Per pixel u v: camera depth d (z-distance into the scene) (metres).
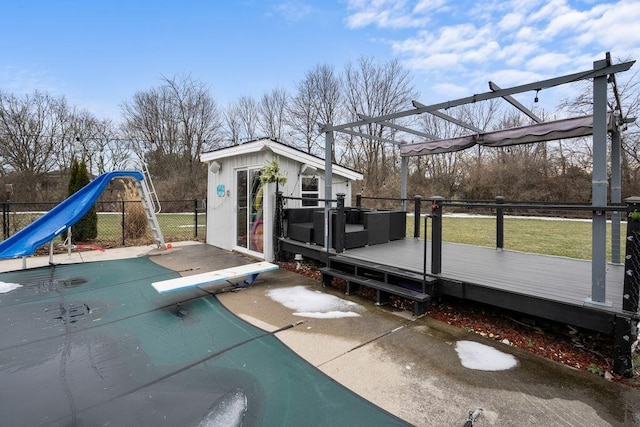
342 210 5.36
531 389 2.44
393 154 23.88
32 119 23.56
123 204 9.15
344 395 2.37
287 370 2.71
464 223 14.41
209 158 8.82
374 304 4.31
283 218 7.13
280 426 2.05
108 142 26.64
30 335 3.38
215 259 7.19
